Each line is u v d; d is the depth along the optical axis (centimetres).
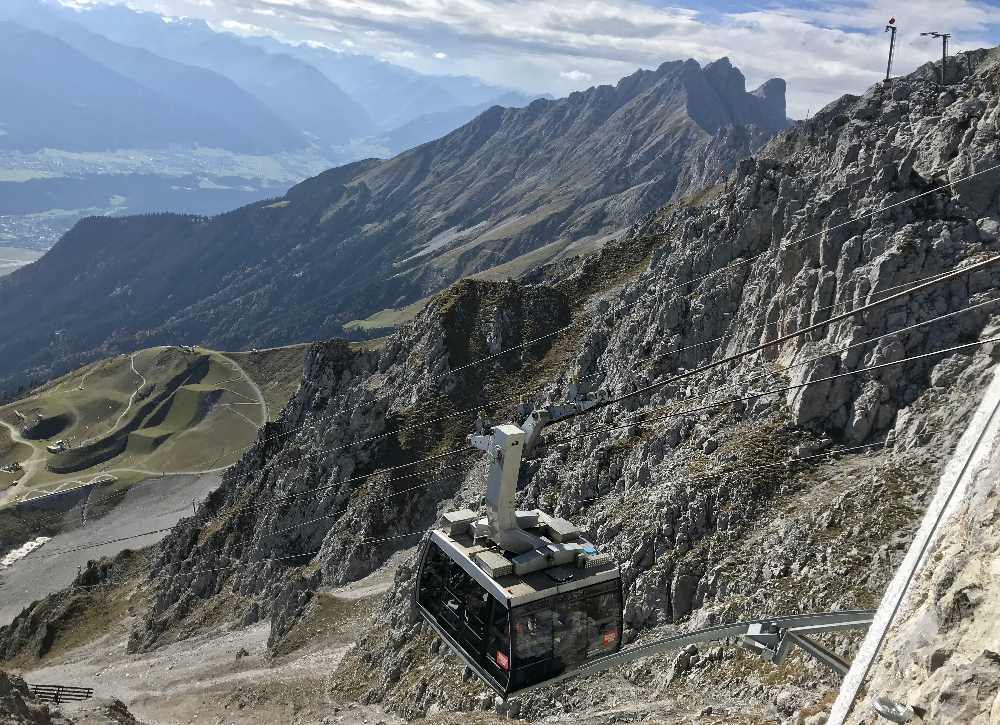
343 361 18288
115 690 12450
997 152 7500
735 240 10269
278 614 13262
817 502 6431
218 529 16425
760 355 8556
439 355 15850
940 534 1670
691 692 5281
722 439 7844
